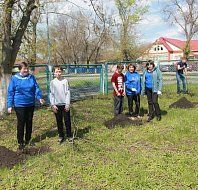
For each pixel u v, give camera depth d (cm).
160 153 369
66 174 310
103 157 358
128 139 431
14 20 601
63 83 414
